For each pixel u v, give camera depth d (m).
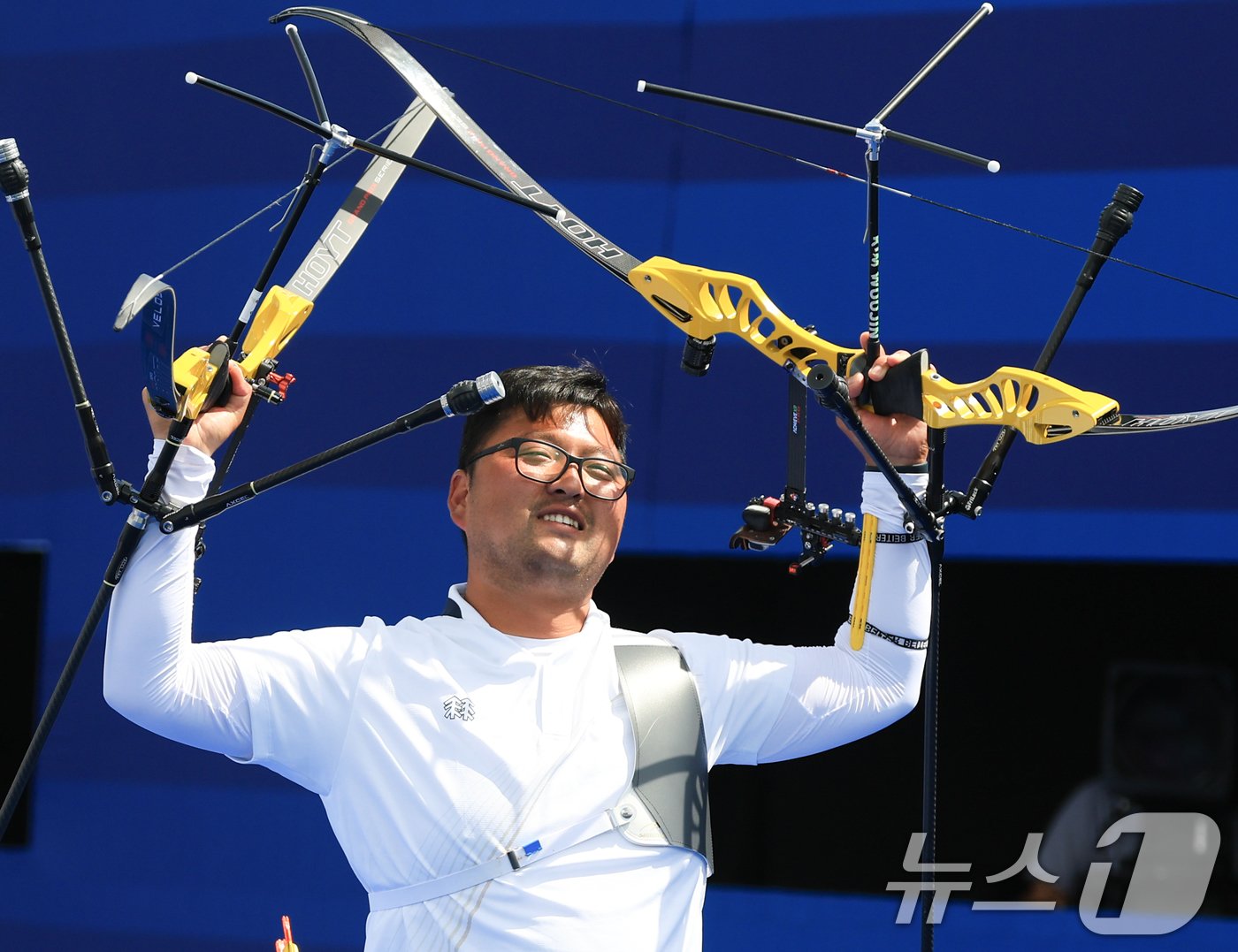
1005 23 14.44
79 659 8.25
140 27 15.87
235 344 8.31
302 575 15.03
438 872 8.37
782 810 15.20
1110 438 14.02
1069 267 14.17
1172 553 13.84
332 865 14.70
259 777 14.94
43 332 15.73
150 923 14.88
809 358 9.08
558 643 9.02
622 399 14.83
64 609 15.38
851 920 14.41
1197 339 13.90
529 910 8.30
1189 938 14.27
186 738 8.56
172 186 15.66
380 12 15.44
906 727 15.02
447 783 8.45
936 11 14.56
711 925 14.58
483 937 8.30
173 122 15.73
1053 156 14.27
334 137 8.12
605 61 15.10
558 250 15.04
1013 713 14.76
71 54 15.98
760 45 14.88
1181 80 14.10
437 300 15.15
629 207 14.95
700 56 14.96
